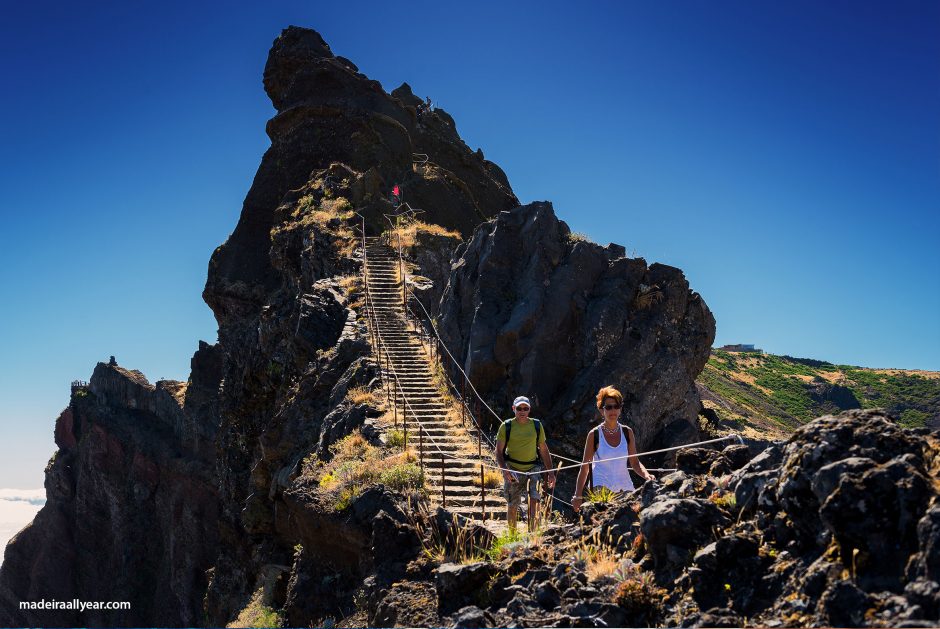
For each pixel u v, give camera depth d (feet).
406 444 50.90
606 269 77.20
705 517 20.40
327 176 146.20
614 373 71.00
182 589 273.95
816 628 15.40
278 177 167.02
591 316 73.41
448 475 46.37
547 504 36.22
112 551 345.72
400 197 147.74
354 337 79.20
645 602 19.07
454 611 23.73
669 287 77.05
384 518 32.78
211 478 273.54
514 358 71.20
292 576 40.50
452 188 165.58
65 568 371.35
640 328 74.54
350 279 97.19
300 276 112.27
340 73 176.35
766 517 19.44
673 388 73.77
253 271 156.87
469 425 58.03
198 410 289.74
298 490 44.65
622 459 28.07
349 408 61.72
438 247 113.50
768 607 17.13
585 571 21.80
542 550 24.61
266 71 185.98
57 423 415.03
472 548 30.04
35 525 402.31
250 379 104.88
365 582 30.83
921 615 13.94
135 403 377.91
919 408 256.32
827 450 18.01
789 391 276.82
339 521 37.01
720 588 18.40
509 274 77.00
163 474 325.01
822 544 17.12
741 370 298.76
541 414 69.87
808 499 17.92
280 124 174.09
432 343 76.95
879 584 15.34
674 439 71.36
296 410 75.97
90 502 367.04
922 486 15.76
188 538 280.72
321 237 116.37
